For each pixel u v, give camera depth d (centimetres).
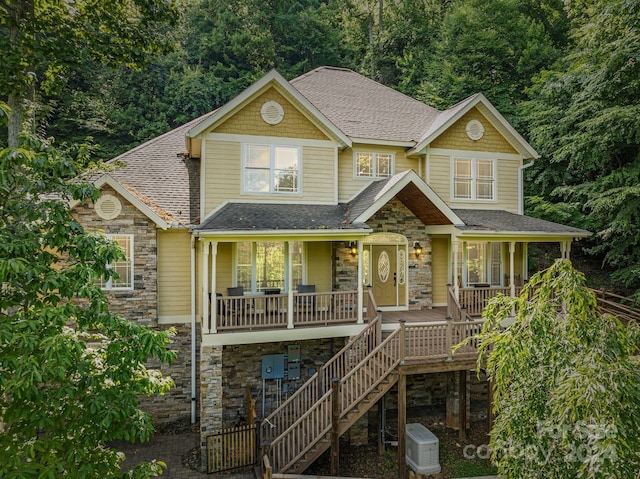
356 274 1369
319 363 1036
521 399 545
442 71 2702
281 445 904
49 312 466
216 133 1277
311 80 1794
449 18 2812
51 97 2528
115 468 555
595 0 1775
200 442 1074
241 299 1098
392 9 3778
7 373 455
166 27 3334
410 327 1018
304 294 1140
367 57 3631
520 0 2831
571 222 2025
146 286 1180
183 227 1198
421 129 1608
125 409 529
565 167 2055
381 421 1086
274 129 1334
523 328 565
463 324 1062
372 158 1514
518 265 1628
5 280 485
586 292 551
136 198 1148
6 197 520
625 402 453
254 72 3322
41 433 955
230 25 3494
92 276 508
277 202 1335
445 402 1392
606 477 402
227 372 1220
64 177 578
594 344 509
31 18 1013
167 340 565
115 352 536
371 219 1414
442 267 1548
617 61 1509
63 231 521
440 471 1000
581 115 1755
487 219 1466
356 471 1005
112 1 1097
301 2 4044
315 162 1377
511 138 1620
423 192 1262
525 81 2488
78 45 1133
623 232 1689
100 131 2756
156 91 3134
